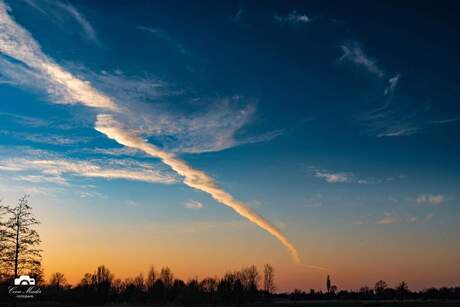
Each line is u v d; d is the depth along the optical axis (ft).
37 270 154.20
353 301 550.77
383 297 641.40
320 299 625.82
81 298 350.43
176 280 411.13
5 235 148.46
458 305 456.45
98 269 382.42
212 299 376.48
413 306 454.40
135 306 360.07
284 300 505.25
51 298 330.34
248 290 396.37
